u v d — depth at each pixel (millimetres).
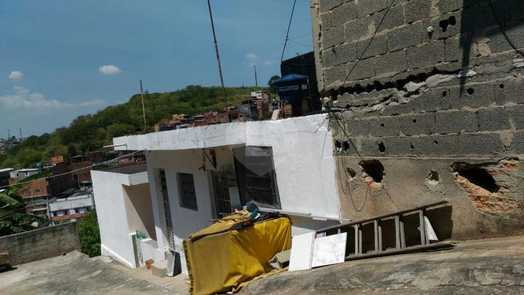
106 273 12734
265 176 9750
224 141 9828
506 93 5461
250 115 14344
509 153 5535
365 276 5566
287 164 9141
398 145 6898
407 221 6895
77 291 11367
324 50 7969
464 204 6172
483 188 6027
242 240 8555
